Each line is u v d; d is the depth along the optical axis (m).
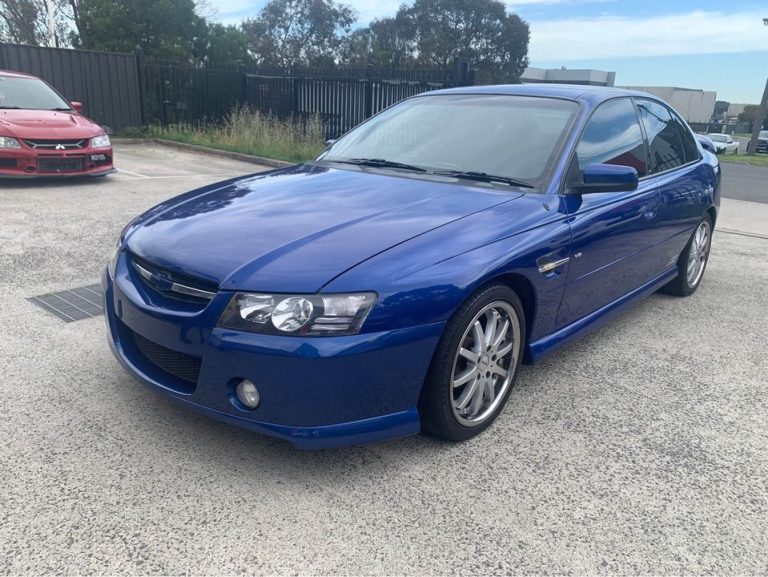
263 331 2.21
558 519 2.28
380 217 2.71
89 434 2.68
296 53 53.22
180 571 1.96
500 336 2.80
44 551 2.02
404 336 2.31
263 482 2.42
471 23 50.38
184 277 2.43
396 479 2.47
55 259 5.13
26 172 7.83
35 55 13.30
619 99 3.90
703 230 5.00
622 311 3.92
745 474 2.62
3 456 2.50
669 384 3.45
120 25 27.06
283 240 2.49
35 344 3.54
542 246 2.83
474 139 3.50
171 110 15.73
